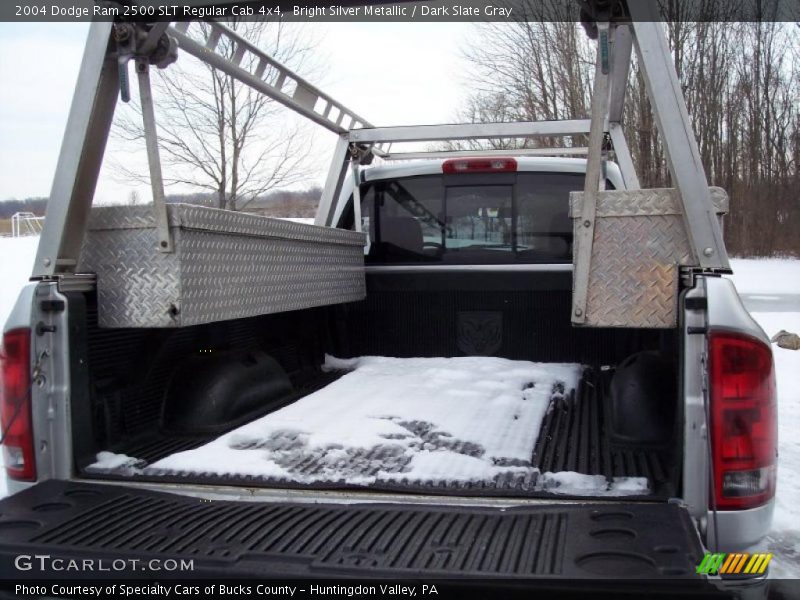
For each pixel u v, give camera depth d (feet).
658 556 5.90
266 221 9.95
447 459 8.30
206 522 6.90
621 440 8.63
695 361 7.06
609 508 6.87
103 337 8.54
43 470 8.02
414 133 15.44
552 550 6.08
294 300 10.87
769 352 7.04
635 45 7.58
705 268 7.48
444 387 11.35
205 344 10.35
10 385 8.05
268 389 10.73
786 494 15.44
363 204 14.28
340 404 10.48
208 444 8.96
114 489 7.73
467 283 13.12
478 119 71.15
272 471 8.02
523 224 13.65
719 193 8.30
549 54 64.64
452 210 13.87
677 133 7.52
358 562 6.03
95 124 8.18
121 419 8.84
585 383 11.72
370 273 13.61
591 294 8.14
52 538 6.60
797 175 99.09
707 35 77.71
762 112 96.63
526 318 13.08
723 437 6.88
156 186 8.05
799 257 100.17
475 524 6.66
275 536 6.56
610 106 14.51
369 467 8.13
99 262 8.35
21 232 82.48
